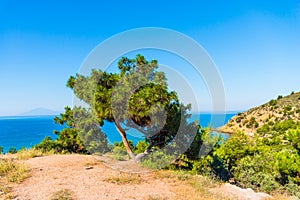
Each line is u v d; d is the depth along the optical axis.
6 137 55.06
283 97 82.69
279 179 9.95
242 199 5.83
